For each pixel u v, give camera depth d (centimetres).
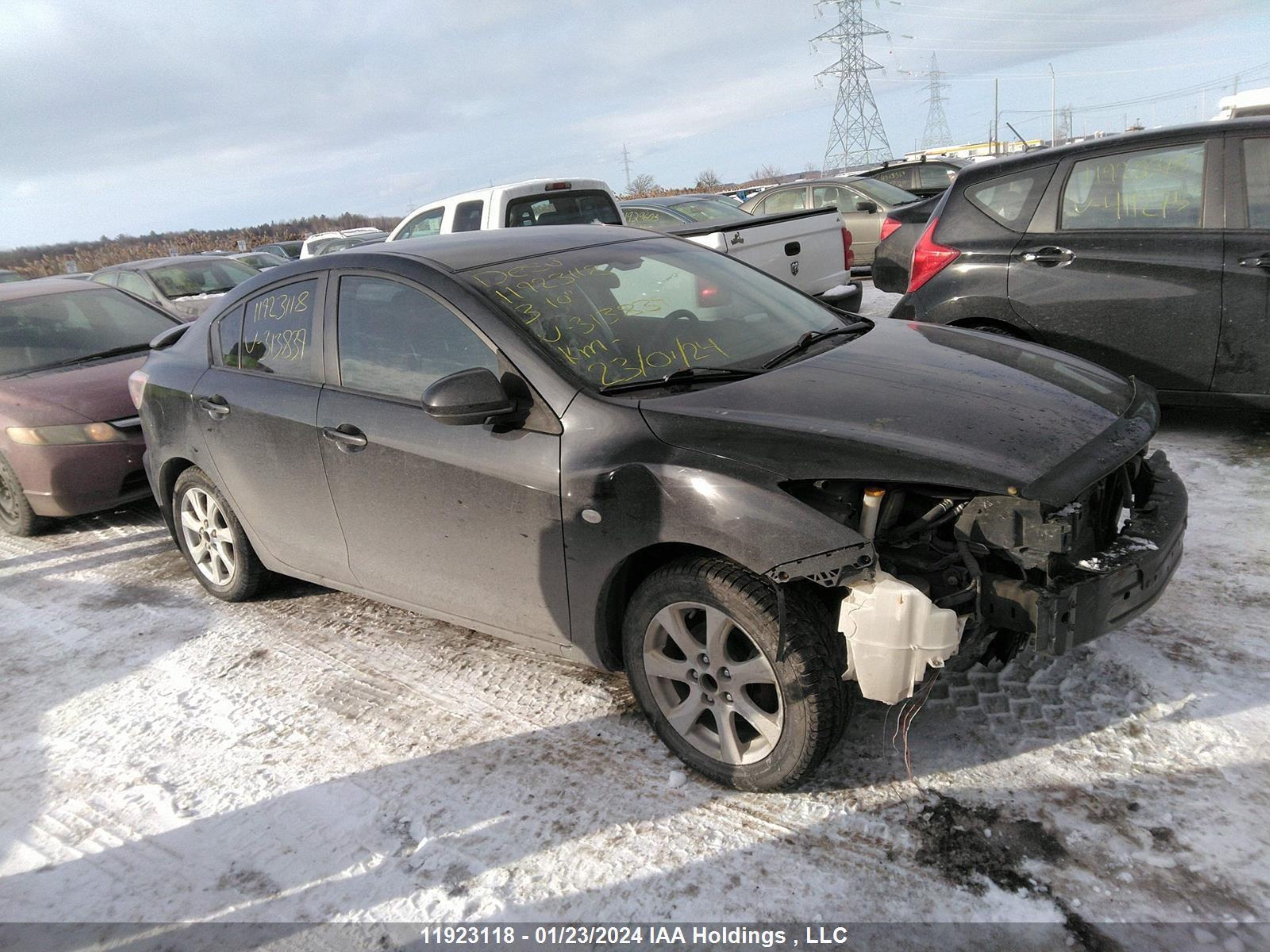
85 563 523
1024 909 216
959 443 243
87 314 659
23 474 539
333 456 342
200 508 434
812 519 234
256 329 389
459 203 854
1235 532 390
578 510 272
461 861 254
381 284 337
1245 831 230
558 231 384
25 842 284
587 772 285
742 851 245
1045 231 510
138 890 257
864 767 270
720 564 251
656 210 1083
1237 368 464
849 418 256
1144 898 215
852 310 411
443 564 321
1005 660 255
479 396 274
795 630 241
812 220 823
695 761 274
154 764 316
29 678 389
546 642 306
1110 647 314
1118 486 266
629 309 320
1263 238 448
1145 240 477
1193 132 473
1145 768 256
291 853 265
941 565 244
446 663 363
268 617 422
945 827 244
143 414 446
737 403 269
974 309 532
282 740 322
